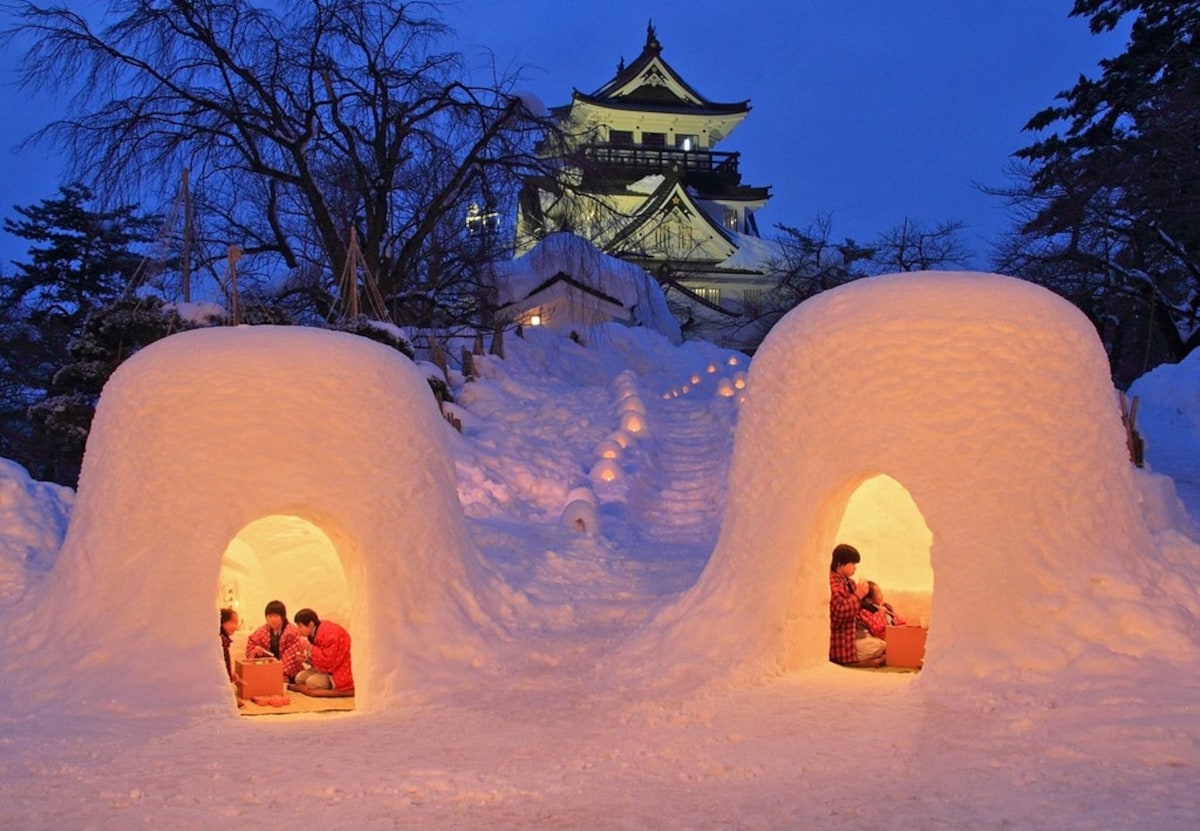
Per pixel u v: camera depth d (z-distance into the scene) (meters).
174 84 20.34
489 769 5.47
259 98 20.78
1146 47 24.14
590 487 13.12
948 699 6.09
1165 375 18.89
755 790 4.89
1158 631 6.06
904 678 6.89
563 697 7.05
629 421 15.73
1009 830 4.12
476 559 8.85
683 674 7.10
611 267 28.66
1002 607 6.40
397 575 7.93
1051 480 6.69
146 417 7.70
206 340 8.08
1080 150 26.03
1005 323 6.98
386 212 22.19
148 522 7.46
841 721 5.96
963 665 6.30
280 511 7.64
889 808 4.48
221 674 7.11
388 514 8.00
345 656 8.25
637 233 37.28
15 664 7.29
